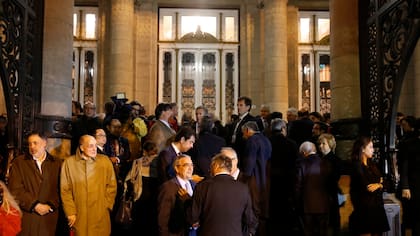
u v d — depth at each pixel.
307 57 18.84
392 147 6.59
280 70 16.69
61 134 7.17
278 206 7.10
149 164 5.99
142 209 6.02
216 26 18.95
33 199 5.38
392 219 6.27
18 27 6.52
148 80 18.14
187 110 18.66
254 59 18.52
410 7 5.88
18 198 5.31
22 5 6.56
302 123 8.32
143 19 18.41
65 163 5.42
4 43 6.08
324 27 18.88
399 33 6.40
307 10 18.89
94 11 18.62
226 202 4.19
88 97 18.19
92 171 5.43
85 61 18.38
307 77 18.78
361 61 7.50
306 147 6.32
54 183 5.58
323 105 18.77
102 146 6.64
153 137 6.33
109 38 18.20
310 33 18.88
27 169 5.46
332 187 6.37
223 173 4.38
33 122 6.94
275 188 7.09
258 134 6.57
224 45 18.86
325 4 18.89
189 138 5.65
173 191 4.91
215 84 18.84
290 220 7.13
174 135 6.03
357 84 7.50
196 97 18.78
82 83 18.16
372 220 5.50
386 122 6.70
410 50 6.06
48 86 7.25
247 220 4.38
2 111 10.20
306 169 6.19
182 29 18.88
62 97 7.40
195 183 5.30
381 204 5.59
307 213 6.14
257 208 5.42
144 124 8.05
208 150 6.17
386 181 6.55
